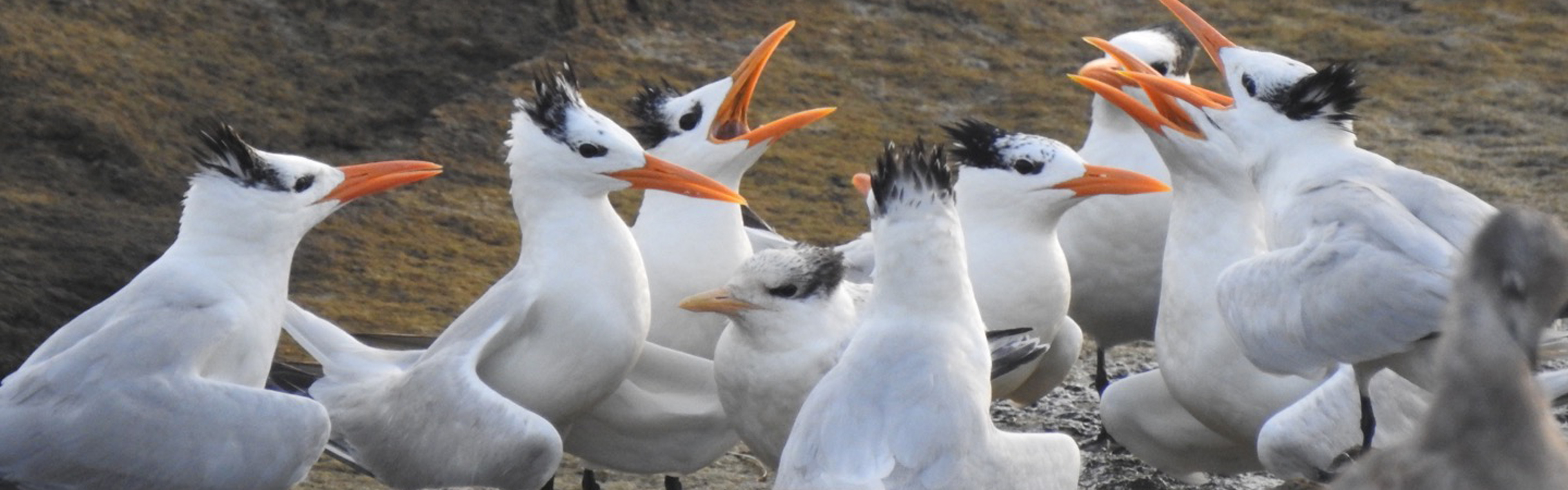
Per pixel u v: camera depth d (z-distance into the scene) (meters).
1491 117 24.39
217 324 11.93
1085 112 24.28
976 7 27.45
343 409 13.02
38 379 11.66
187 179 20.58
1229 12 28.08
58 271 18.30
